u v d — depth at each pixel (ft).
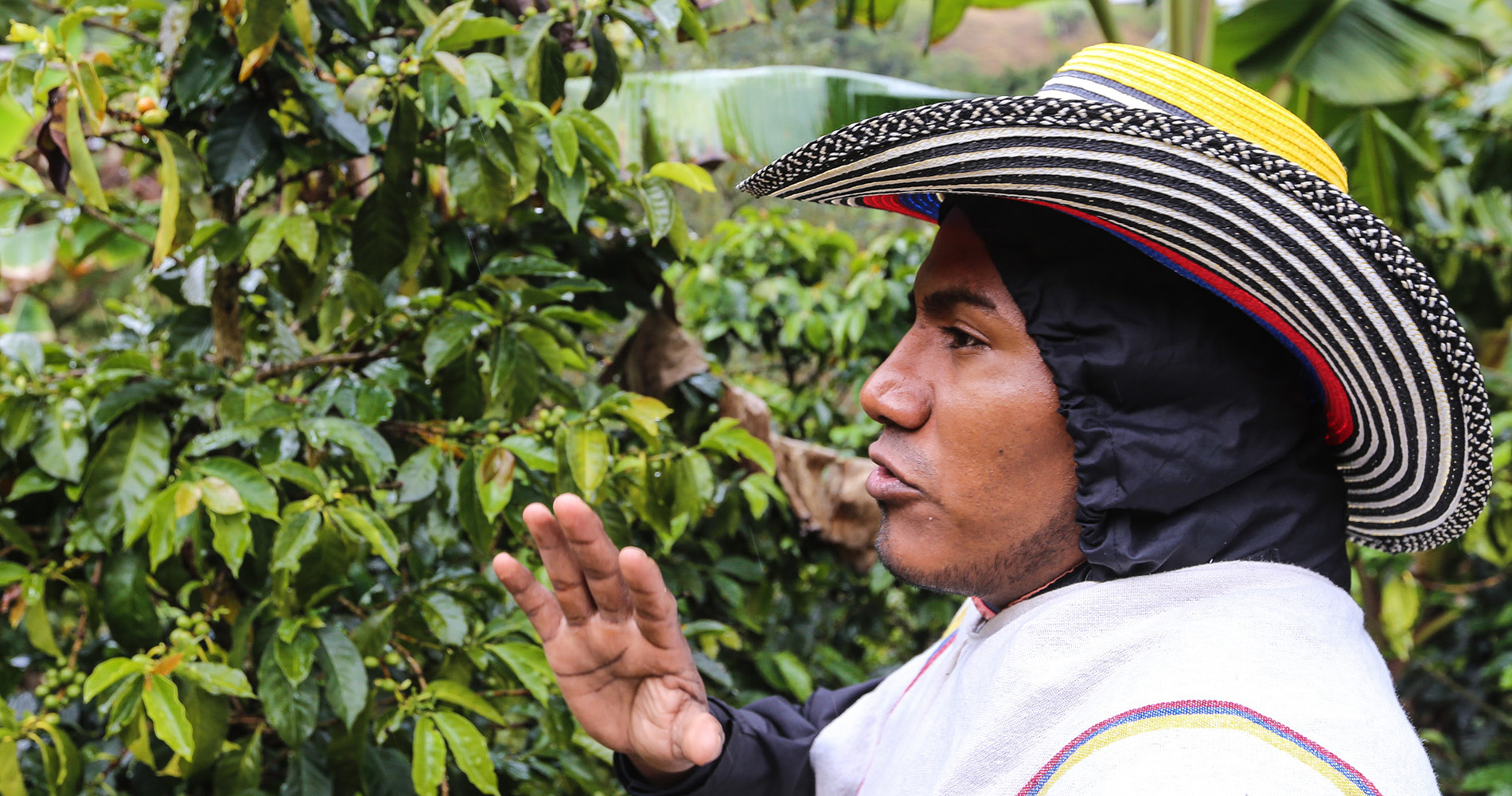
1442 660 11.98
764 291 8.80
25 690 5.32
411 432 4.09
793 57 14.99
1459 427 2.15
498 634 4.02
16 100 3.28
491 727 4.86
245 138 3.71
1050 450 2.17
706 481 3.93
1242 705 1.75
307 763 3.88
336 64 4.19
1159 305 2.10
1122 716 1.83
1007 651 2.15
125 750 4.35
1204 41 8.13
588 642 2.46
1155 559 2.10
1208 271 2.06
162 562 3.81
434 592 4.04
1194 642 1.92
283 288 4.36
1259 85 10.10
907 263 9.15
